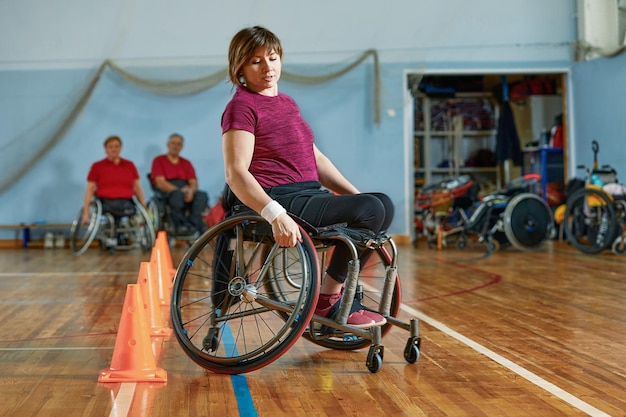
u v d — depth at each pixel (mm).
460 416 1832
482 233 7125
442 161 10242
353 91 8594
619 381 2172
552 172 8680
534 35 8570
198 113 8586
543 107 9633
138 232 7559
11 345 2820
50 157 8516
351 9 8562
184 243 8328
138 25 8531
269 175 2357
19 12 8508
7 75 8500
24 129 8500
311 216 2297
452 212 7742
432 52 8570
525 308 3619
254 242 2443
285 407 1927
